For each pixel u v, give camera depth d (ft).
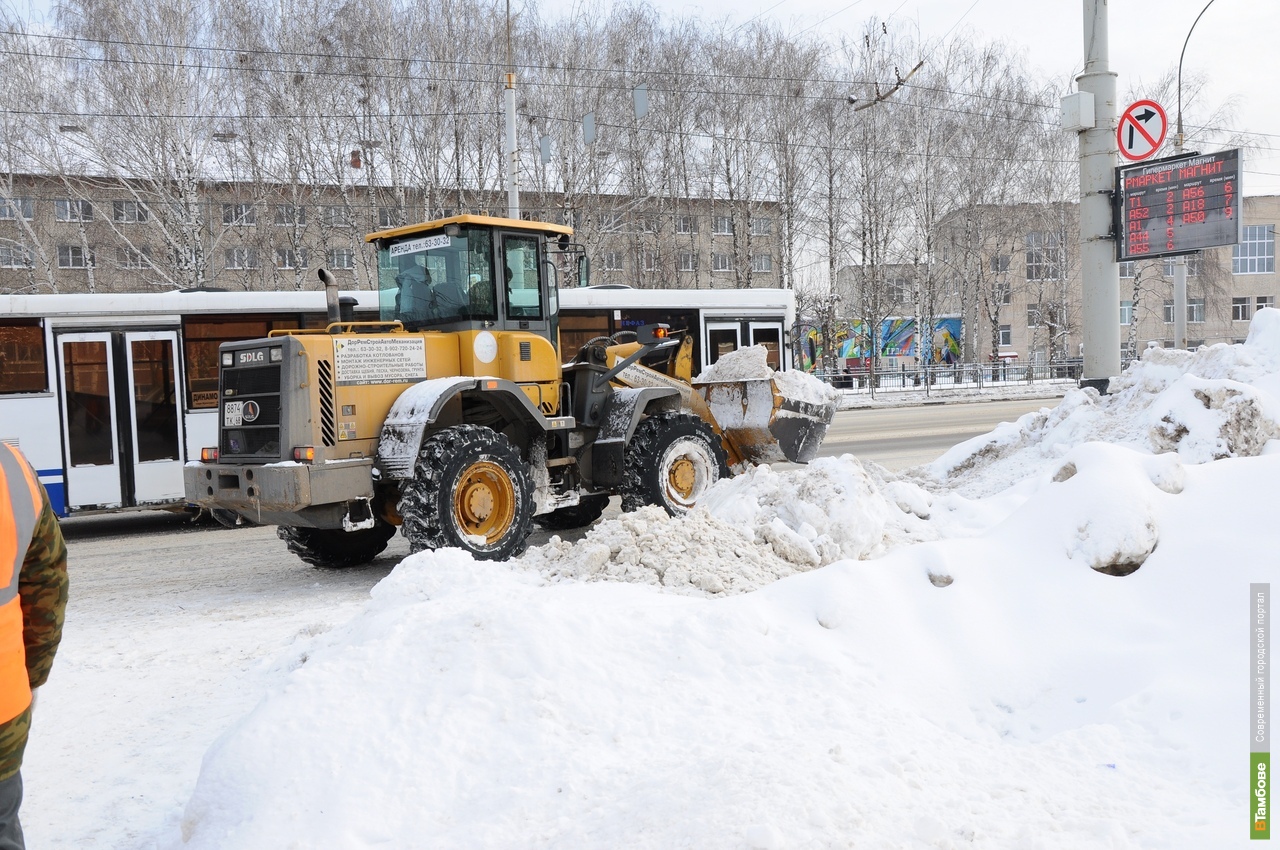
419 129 96.94
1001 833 8.00
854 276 133.28
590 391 29.12
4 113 79.92
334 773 10.07
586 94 102.06
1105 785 9.21
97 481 36.04
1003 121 128.98
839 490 19.83
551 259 29.53
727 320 48.75
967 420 71.05
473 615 12.40
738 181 112.68
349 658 11.93
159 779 12.51
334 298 26.09
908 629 13.06
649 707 11.16
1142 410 26.66
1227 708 10.21
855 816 7.93
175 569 28.45
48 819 11.46
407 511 23.40
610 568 17.46
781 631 12.75
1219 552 13.05
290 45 92.02
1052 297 152.46
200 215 85.30
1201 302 164.76
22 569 7.54
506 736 10.59
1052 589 13.51
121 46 83.05
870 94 117.91
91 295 36.22
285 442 23.26
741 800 8.23
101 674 17.26
